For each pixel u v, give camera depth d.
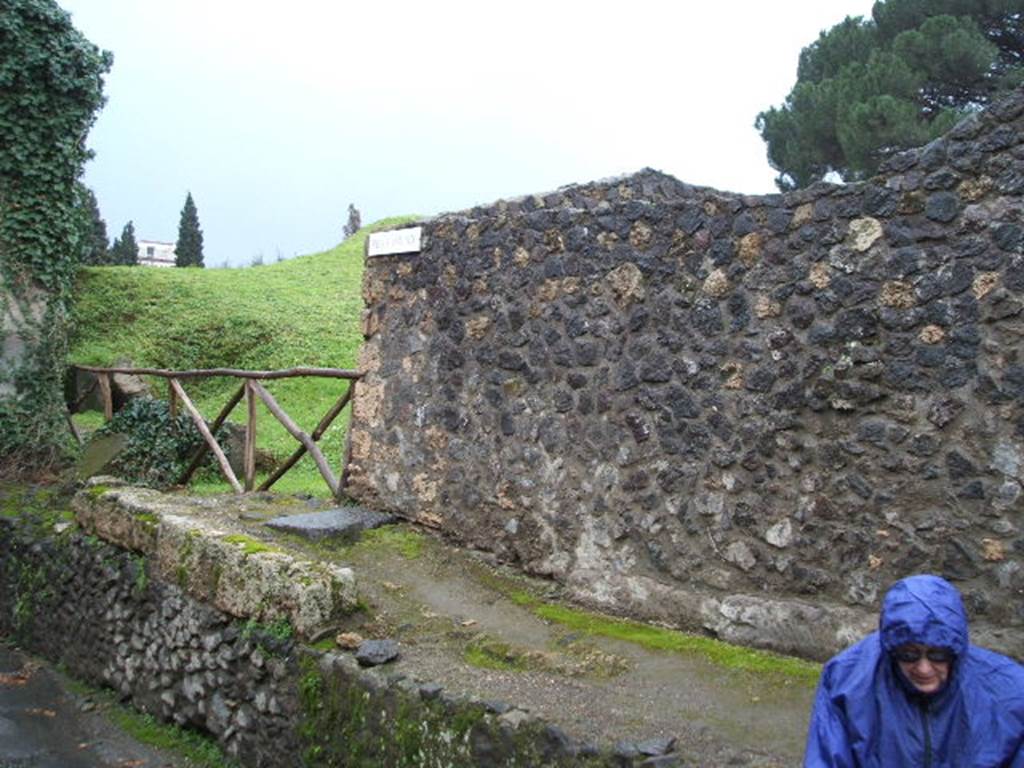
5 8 10.49
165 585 6.68
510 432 6.48
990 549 4.35
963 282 4.45
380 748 4.92
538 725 4.34
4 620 8.58
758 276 5.17
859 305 4.79
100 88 11.95
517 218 6.48
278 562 5.83
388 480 7.49
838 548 4.85
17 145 10.74
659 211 5.64
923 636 2.51
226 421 11.00
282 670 5.57
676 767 3.96
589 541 5.94
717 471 5.33
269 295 18.86
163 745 6.30
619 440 5.81
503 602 6.04
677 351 5.53
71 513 8.49
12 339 10.66
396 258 7.50
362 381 7.80
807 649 4.89
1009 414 4.32
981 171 4.41
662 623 5.50
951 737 2.59
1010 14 15.62
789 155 16.55
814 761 2.72
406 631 5.66
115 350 15.54
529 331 6.38
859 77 15.80
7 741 6.36
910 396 4.61
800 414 5.00
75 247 11.54
